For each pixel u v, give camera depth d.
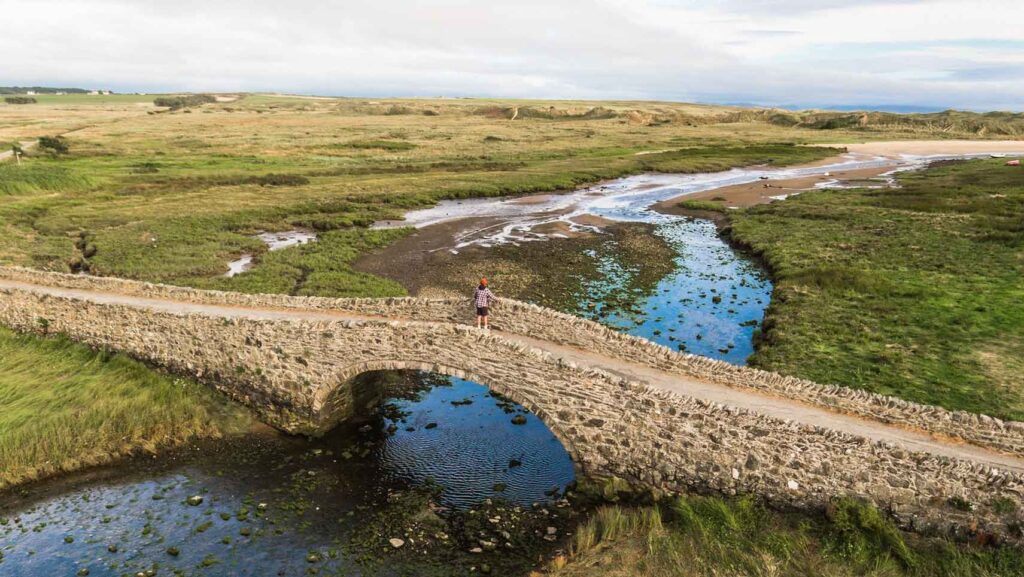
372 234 54.59
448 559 16.11
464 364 19.61
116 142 116.88
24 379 24.30
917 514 14.69
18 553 16.11
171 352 25.02
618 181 93.81
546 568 15.63
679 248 51.34
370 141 128.12
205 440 21.89
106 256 45.16
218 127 154.88
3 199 62.66
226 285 38.69
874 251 45.44
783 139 152.25
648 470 17.53
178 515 17.86
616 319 33.69
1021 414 21.39
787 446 15.80
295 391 22.39
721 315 34.47
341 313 24.95
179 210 61.72
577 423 18.23
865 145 143.88
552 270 44.25
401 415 24.03
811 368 25.77
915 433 16.61
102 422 21.62
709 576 14.23
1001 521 13.97
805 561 14.28
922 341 28.27
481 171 97.19
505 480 19.69
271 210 63.25
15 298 28.80
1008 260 41.38
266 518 17.80
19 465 19.64
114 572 15.46
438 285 40.19
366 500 18.73
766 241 50.47
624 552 15.49
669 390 17.67
